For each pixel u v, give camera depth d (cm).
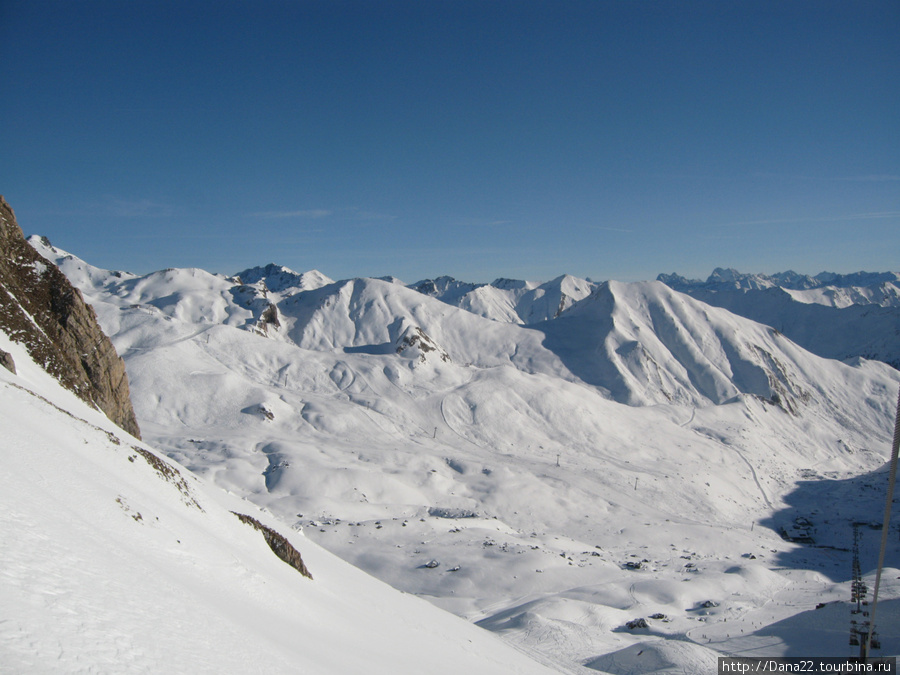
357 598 3030
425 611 3756
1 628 821
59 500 1452
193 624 1244
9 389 2070
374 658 1972
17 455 1537
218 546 2097
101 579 1168
